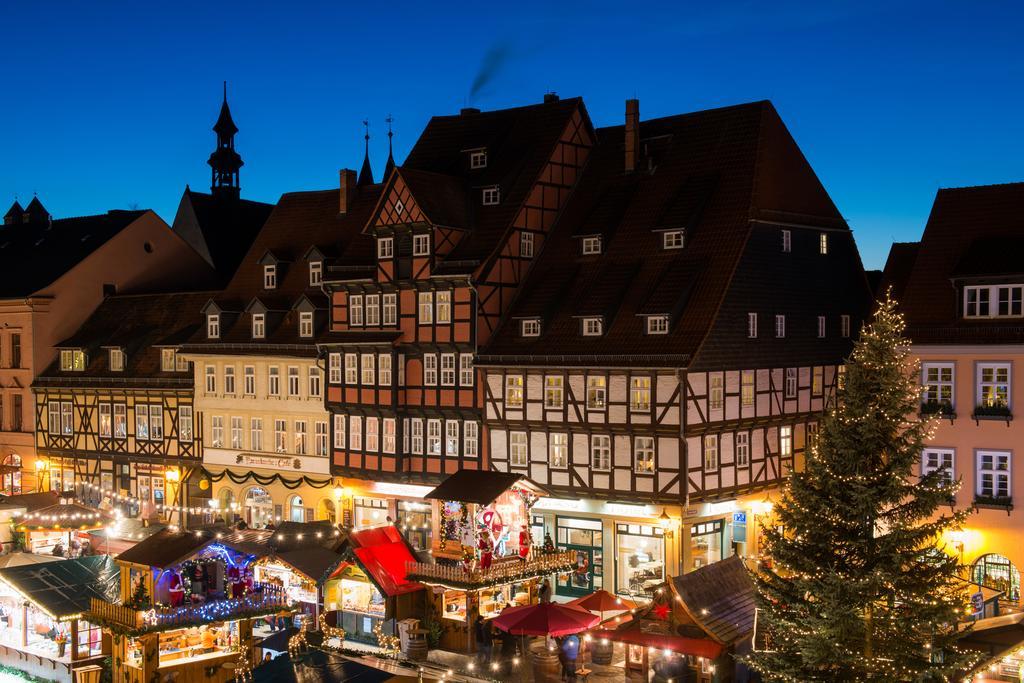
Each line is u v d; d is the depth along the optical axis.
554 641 30.00
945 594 23.94
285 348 47.38
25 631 33.25
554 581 40.03
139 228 59.66
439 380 42.78
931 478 23.91
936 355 35.56
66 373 55.34
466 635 32.34
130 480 53.25
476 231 43.53
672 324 37.66
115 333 55.31
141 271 59.88
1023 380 34.22
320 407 46.59
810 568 23.95
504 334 41.66
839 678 23.52
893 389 24.03
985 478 34.78
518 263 43.06
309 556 33.72
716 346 37.41
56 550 42.16
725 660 26.59
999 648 24.42
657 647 26.55
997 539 34.41
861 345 24.55
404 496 43.94
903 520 23.53
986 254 35.47
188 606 30.55
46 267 58.03
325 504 46.75
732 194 40.12
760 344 39.62
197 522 50.38
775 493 40.84
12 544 43.91
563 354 39.09
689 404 36.62
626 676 29.58
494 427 41.12
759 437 40.03
